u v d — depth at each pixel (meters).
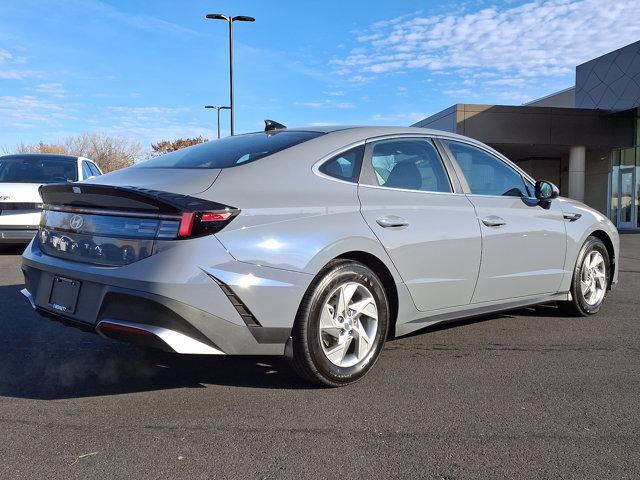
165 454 2.87
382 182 4.10
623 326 5.41
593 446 2.99
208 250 3.20
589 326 5.40
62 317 3.59
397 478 2.66
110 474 2.68
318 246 3.54
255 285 3.31
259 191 3.50
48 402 3.52
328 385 3.72
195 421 3.26
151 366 4.20
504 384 3.87
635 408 3.48
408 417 3.32
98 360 4.33
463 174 4.64
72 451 2.90
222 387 3.79
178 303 3.12
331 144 3.97
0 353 4.47
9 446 2.95
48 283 3.75
